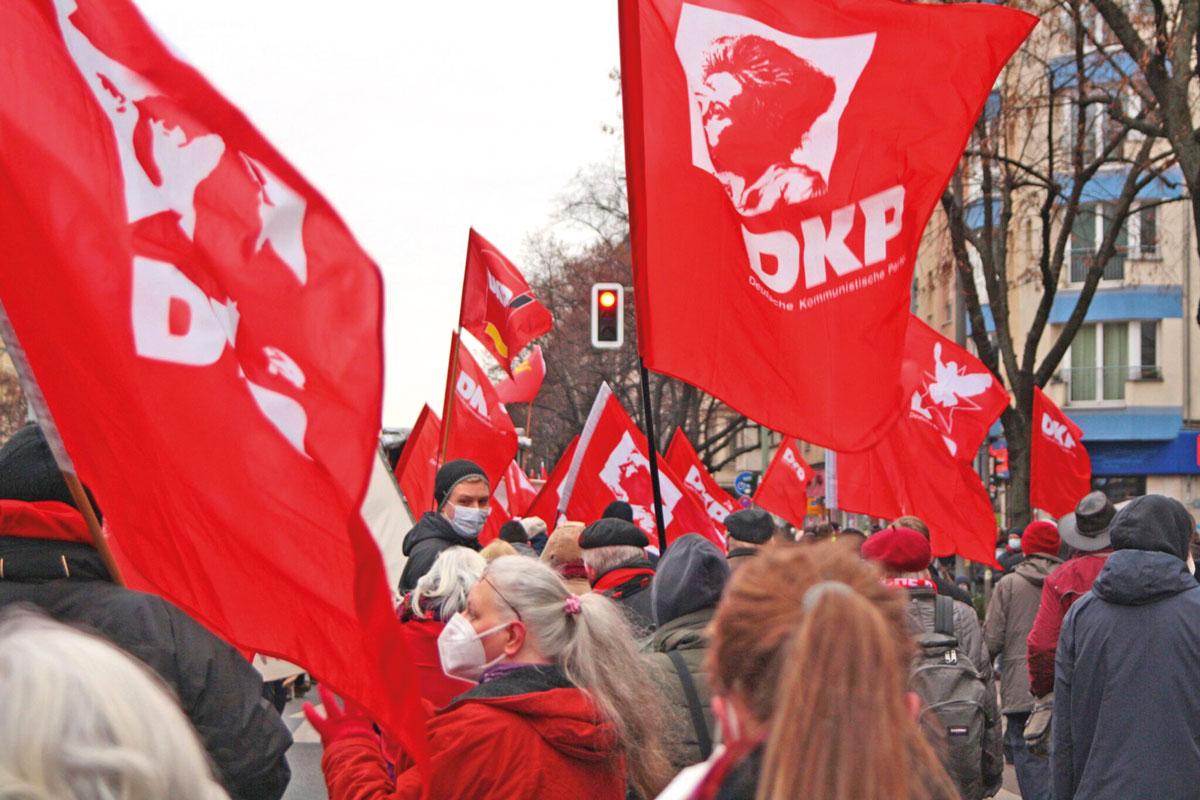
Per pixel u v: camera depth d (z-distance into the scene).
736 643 2.14
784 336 5.52
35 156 3.48
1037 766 9.59
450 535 6.91
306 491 3.46
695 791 2.14
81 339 3.49
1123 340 40.25
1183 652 5.19
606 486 11.38
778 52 5.54
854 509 10.99
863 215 5.62
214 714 3.29
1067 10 18.86
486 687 3.69
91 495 3.80
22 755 1.70
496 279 12.95
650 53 5.44
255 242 3.48
